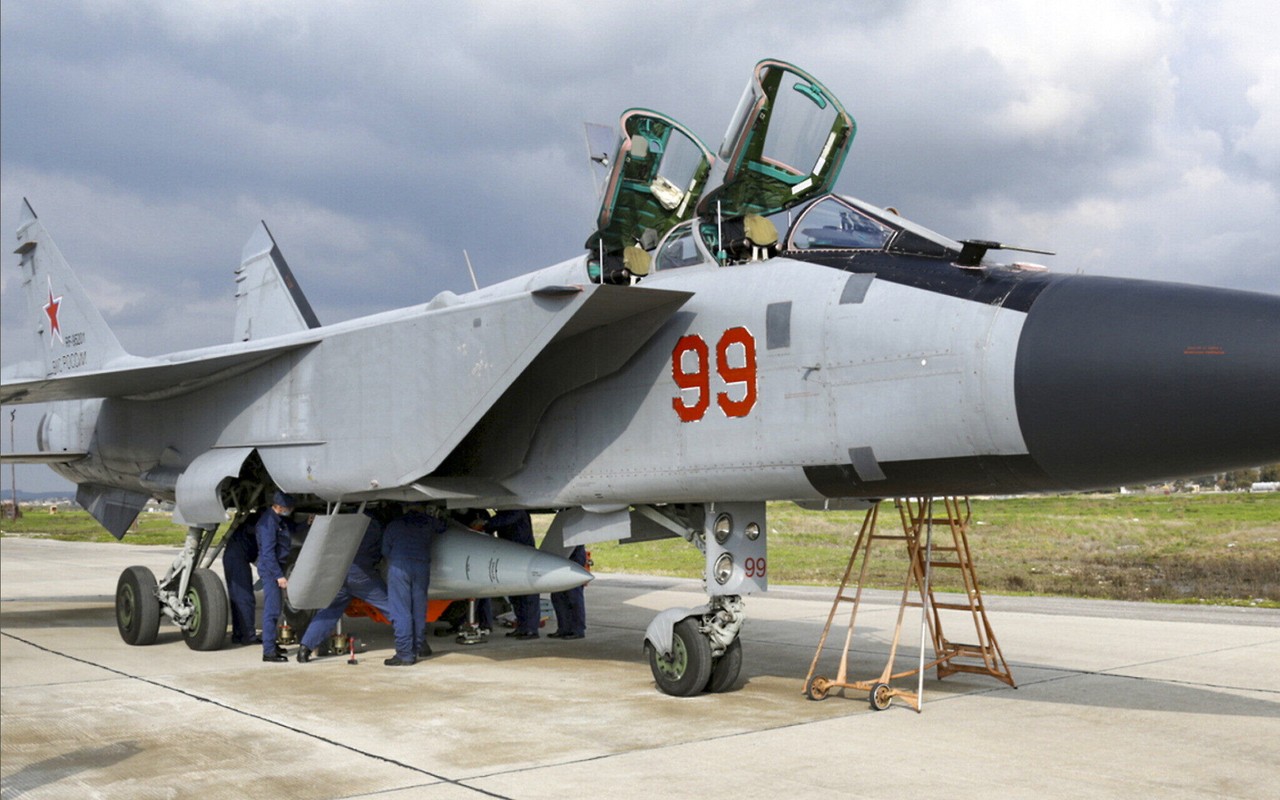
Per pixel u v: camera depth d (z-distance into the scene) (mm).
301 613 10812
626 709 7148
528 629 11211
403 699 7617
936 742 6031
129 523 14070
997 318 6039
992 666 8305
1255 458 5402
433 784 5180
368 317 11125
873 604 13938
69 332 14797
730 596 7766
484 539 9922
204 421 11344
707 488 7457
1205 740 6043
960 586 16875
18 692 7996
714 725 6578
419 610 9562
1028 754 5719
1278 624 11391
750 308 7211
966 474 6266
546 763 5590
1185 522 34750
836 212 7301
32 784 5289
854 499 8281
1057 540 29000
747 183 7969
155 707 7348
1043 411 5762
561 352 8430
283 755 5848
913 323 6352
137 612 10734
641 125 8180
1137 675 8328
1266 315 5359
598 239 8938
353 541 9438
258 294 14672
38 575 21344
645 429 7805
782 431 6906
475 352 8375
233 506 10828
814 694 7391
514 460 8781
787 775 5281
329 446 9617
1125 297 5797
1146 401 5461
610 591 16750
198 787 5195
